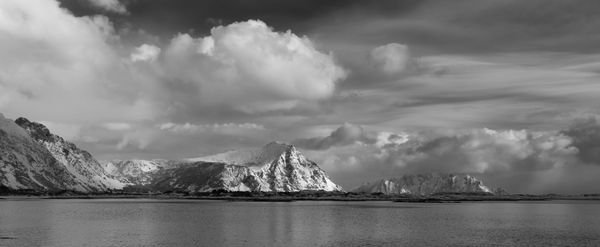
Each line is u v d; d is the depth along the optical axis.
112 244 132.88
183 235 152.75
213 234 155.62
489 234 157.62
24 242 135.12
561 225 191.00
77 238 143.88
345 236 151.25
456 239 145.38
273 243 136.25
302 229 171.00
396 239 144.62
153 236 149.75
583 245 134.25
